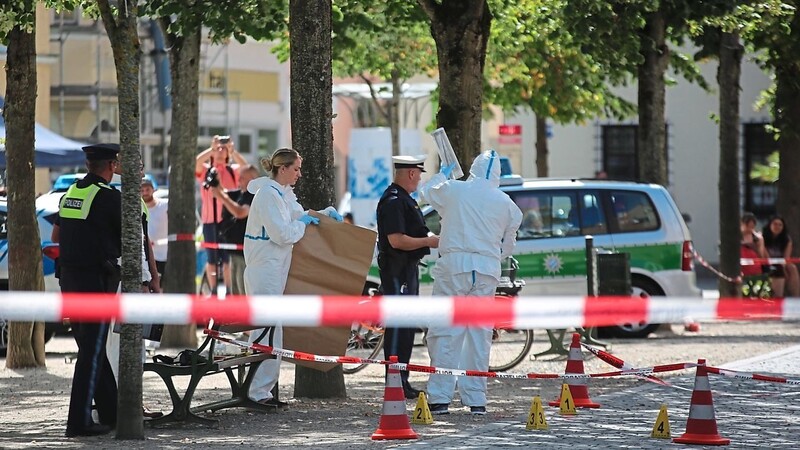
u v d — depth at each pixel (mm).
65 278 13938
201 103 55188
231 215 26188
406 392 16953
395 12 25219
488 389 18047
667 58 28391
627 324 25469
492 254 15352
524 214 25344
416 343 24359
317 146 16391
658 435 13344
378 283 23547
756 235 33125
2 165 26531
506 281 20406
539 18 27578
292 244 15602
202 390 17672
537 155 39750
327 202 16422
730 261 30219
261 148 58219
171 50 23719
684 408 15633
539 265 25156
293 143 16469
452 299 14258
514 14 28141
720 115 30109
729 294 30234
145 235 14523
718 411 15367
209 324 14461
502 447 12711
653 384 18062
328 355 15602
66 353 23562
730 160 30078
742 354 21984
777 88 33219
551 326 20031
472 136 19891
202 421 14281
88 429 13789
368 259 15719
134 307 11391
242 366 15289
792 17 29188
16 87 20547
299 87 16391
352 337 19656
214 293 26281
